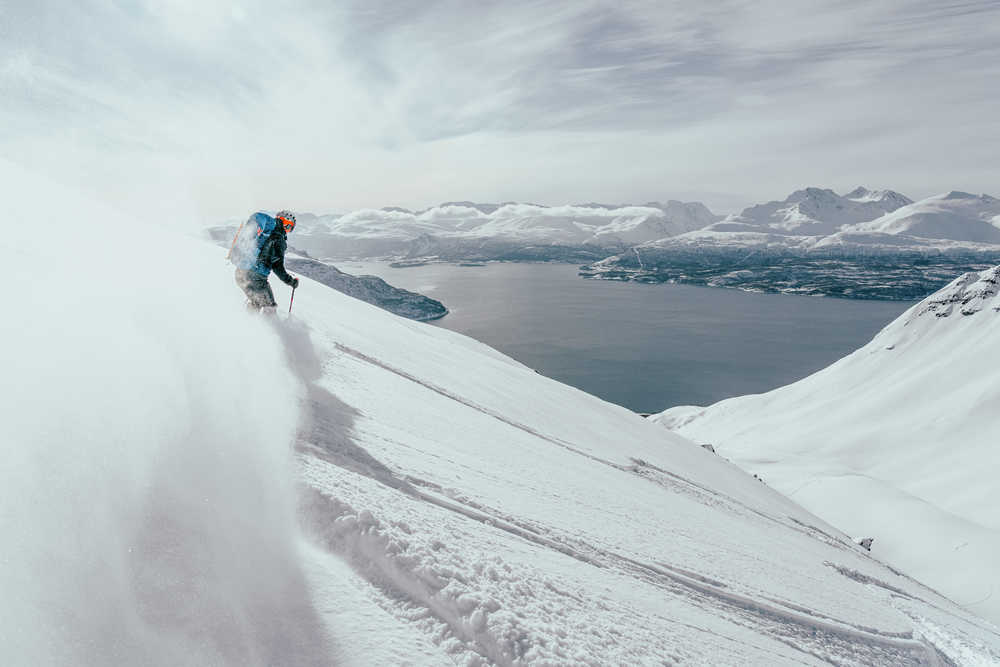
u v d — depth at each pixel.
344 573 2.62
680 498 12.93
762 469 107.31
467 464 5.93
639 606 4.31
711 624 4.96
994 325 177.75
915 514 74.94
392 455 4.81
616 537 6.16
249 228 7.33
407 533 3.15
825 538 21.11
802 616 6.96
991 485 100.88
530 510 5.37
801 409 159.75
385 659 2.15
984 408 136.25
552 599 3.42
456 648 2.46
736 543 9.87
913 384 162.75
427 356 15.50
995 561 60.19
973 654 10.04
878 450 133.75
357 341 11.40
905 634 9.05
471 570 3.13
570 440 13.81
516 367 30.22
